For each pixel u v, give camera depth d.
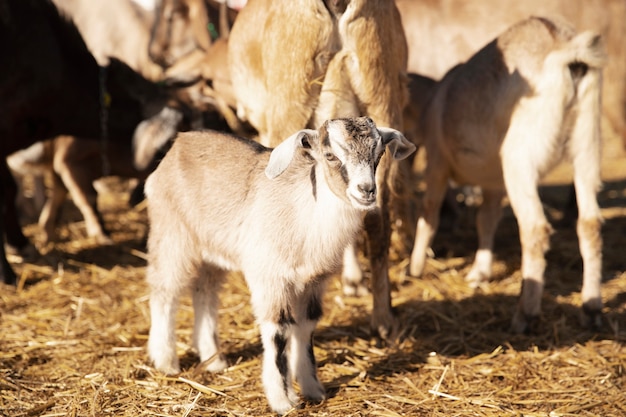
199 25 3.82
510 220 4.04
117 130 3.51
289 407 2.45
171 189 2.58
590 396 2.54
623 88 3.76
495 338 2.82
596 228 2.85
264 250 2.43
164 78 3.55
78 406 2.49
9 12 3.23
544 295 3.09
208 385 2.57
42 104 3.33
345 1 2.65
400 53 2.81
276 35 2.73
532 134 2.83
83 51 3.41
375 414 2.46
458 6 3.65
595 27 3.65
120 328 2.87
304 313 2.49
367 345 2.77
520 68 2.87
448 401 2.51
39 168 3.69
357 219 2.43
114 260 3.48
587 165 2.86
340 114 2.72
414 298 3.08
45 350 2.75
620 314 2.96
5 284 3.17
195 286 2.64
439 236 3.70
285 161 2.33
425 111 3.25
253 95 2.98
